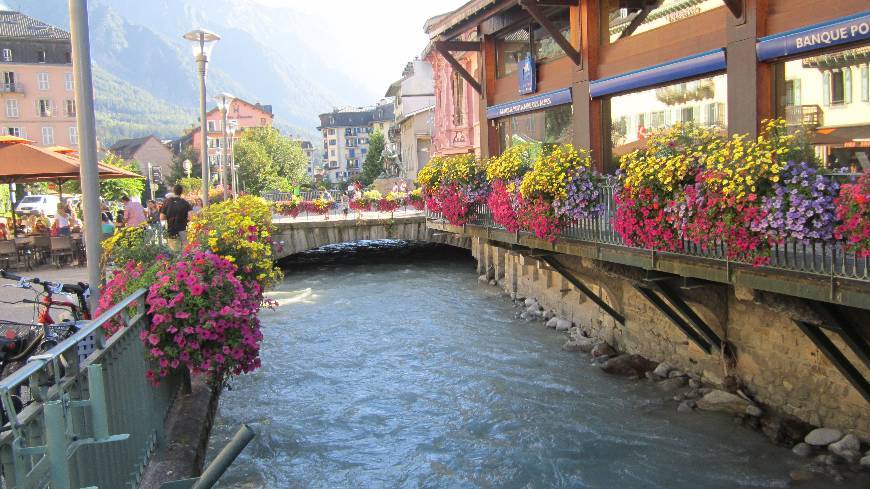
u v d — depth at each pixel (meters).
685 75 11.02
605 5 13.47
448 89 35.03
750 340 9.88
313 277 27.55
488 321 17.22
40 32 84.88
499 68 18.53
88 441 4.10
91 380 4.14
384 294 22.31
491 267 24.23
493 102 18.75
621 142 13.23
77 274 18.23
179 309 6.62
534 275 18.61
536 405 10.68
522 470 8.48
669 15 11.66
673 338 11.70
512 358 13.45
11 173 17.31
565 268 14.79
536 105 15.84
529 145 16.48
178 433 7.02
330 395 11.57
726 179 7.51
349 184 104.69
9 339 7.07
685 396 10.50
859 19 8.14
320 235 29.42
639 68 12.41
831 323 7.37
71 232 22.70
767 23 9.59
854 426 8.24
